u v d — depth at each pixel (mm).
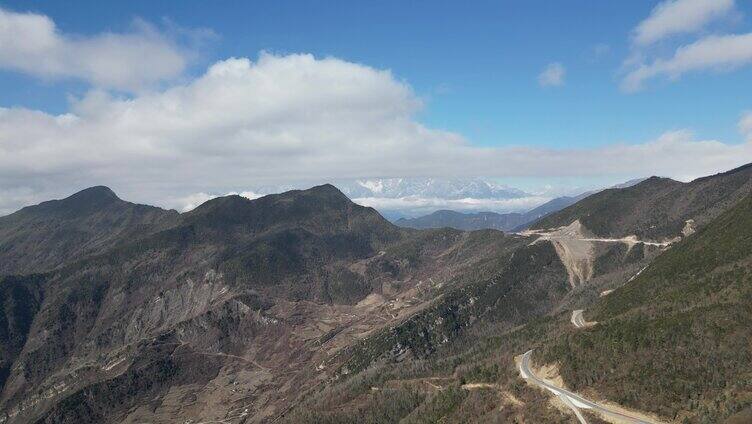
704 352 150625
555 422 150125
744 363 143000
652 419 140250
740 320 155750
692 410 137375
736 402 130500
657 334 164375
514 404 169375
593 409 150375
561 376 172500
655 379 150125
